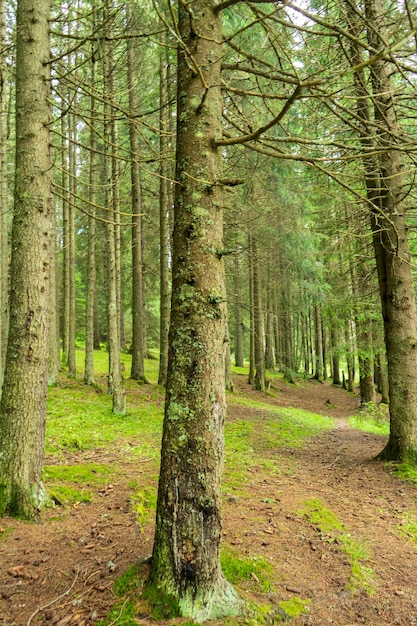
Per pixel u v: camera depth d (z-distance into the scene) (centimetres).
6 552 304
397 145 242
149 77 1022
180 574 238
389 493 518
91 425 804
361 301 922
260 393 1673
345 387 2302
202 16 262
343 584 305
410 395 621
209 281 250
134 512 390
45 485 439
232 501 456
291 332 2327
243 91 274
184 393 242
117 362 949
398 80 619
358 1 473
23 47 374
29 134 371
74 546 321
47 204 381
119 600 250
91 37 329
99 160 1361
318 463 688
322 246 1484
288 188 1049
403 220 624
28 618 240
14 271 369
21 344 366
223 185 251
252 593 279
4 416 365
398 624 268
